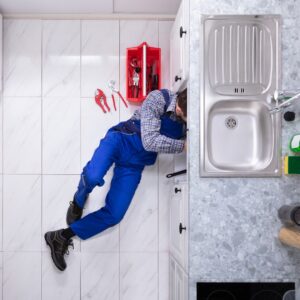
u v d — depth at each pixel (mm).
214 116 1902
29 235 2598
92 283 2584
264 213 1815
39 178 2621
